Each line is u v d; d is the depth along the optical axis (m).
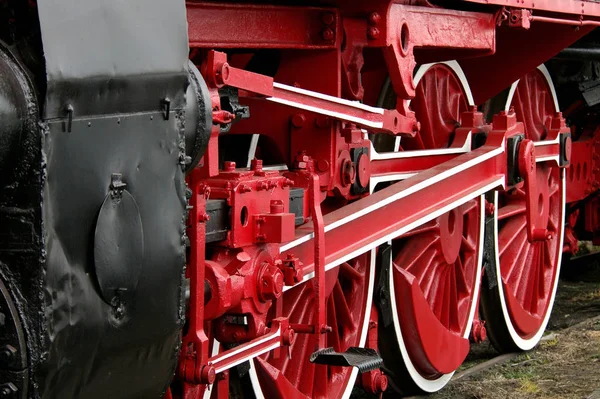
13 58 2.39
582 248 10.23
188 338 3.21
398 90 4.44
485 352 6.72
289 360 4.44
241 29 3.76
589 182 8.07
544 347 6.72
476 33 5.12
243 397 4.18
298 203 3.88
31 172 2.37
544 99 7.25
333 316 4.70
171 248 2.85
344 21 4.22
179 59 2.85
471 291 5.96
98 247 2.55
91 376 2.61
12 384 2.38
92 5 2.51
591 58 7.31
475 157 5.27
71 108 2.44
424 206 4.78
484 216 6.07
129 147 2.66
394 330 5.20
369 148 4.48
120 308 2.66
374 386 4.96
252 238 3.53
